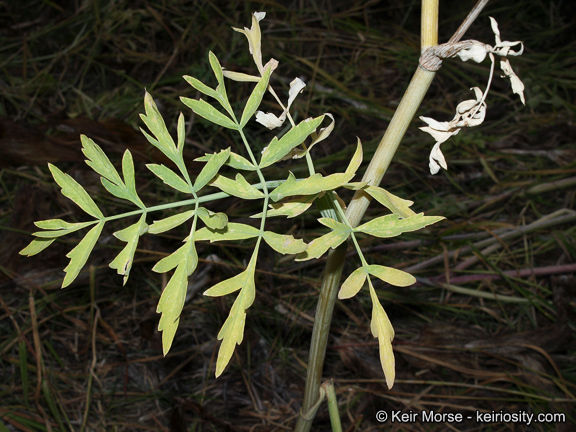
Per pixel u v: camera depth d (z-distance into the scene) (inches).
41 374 27.1
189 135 40.4
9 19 49.0
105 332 29.5
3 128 33.4
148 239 31.4
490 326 31.2
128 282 31.3
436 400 27.0
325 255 33.0
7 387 26.6
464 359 28.4
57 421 24.6
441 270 33.2
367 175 9.5
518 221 36.9
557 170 38.7
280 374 28.2
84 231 32.6
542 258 34.8
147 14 47.8
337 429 12.7
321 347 11.7
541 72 48.3
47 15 49.5
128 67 46.0
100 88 44.9
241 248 33.0
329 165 38.1
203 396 26.6
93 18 47.5
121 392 27.1
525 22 54.2
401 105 9.3
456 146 41.1
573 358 28.6
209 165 7.8
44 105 42.0
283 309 30.4
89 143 7.9
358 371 28.0
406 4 54.1
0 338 28.7
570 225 36.3
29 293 30.1
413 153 40.5
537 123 43.9
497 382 28.2
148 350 28.9
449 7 55.7
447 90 48.0
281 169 37.8
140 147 35.0
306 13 52.8
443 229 36.3
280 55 47.3
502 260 34.4
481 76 48.7
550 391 27.1
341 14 52.9
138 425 25.8
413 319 31.7
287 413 26.5
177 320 7.4
